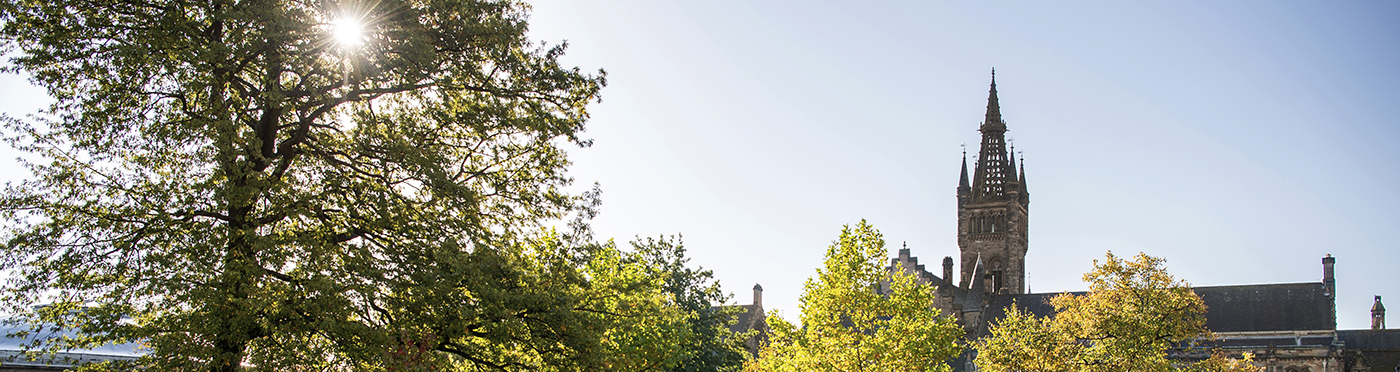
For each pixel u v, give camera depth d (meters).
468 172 33.94
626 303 35.56
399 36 30.44
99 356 55.72
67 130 28.11
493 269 30.45
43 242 27.42
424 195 32.47
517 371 31.72
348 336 27.61
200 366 27.17
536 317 31.22
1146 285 49.03
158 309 28.61
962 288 146.50
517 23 34.00
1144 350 47.56
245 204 28.12
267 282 28.55
